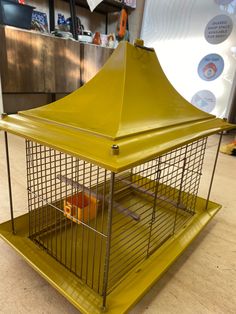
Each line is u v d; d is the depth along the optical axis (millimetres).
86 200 800
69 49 2283
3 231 754
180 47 2518
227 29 2213
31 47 2023
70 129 553
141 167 1239
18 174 1267
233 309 616
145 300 625
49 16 2438
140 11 2766
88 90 702
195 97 2518
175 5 2469
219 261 771
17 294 619
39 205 905
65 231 795
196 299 636
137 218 828
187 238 798
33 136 544
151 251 737
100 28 2984
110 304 546
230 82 2287
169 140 572
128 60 686
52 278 606
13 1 1825
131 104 616
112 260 703
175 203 961
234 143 1925
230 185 1329
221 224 971
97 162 426
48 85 2234
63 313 580
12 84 2000
